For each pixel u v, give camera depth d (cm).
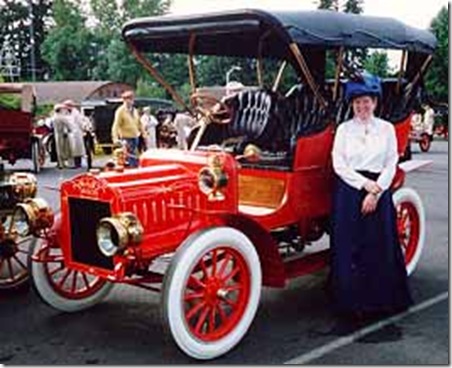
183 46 505
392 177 423
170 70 3147
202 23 424
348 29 431
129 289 492
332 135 456
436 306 458
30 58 7194
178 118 1063
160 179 392
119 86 4134
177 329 357
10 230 469
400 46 470
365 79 432
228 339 377
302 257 457
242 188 467
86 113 2427
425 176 1252
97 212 382
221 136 514
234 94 521
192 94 507
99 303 459
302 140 438
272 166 451
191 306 377
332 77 519
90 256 393
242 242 382
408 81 520
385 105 500
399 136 512
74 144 1414
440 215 809
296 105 470
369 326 420
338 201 426
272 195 454
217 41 483
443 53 2534
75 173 1350
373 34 450
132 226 355
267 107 491
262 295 480
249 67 705
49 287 434
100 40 6309
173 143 1720
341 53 446
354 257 422
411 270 532
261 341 395
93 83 4156
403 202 518
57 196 930
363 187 416
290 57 503
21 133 1376
